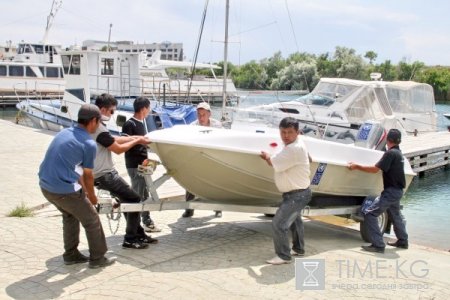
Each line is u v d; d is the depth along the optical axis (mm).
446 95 57062
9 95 33531
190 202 5805
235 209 6004
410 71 60312
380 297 4547
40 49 36531
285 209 5230
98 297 4273
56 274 4766
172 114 14773
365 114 17125
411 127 21438
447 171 17594
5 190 8430
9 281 4566
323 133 15047
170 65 27594
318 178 6324
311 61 40812
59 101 22781
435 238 8953
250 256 5543
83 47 20688
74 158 4539
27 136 16844
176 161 5641
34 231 6105
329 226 7500
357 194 6961
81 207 4691
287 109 16703
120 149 5203
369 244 6418
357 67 52094
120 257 5328
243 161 5672
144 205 5441
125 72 20656
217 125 7363
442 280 5059
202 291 4488
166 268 5047
